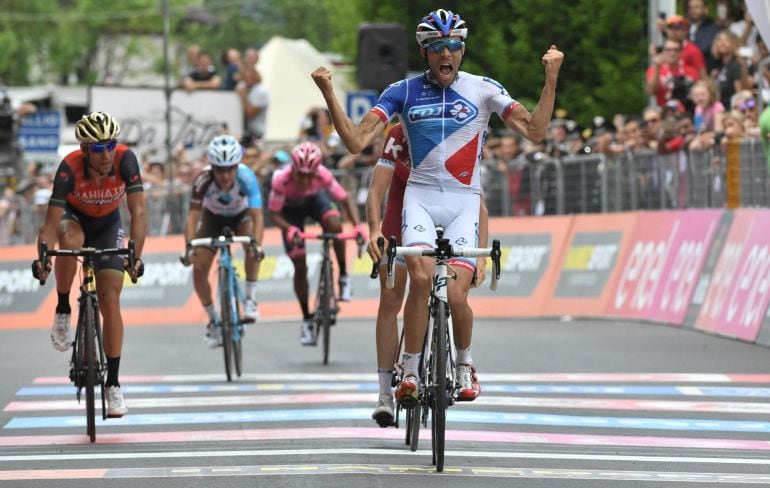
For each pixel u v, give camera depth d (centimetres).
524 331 3225
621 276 3472
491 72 5947
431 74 1642
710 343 2844
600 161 3578
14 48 13375
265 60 7719
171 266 4031
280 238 4019
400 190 1712
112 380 1895
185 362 2777
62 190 1842
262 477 1520
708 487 1471
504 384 2341
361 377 2483
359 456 1656
